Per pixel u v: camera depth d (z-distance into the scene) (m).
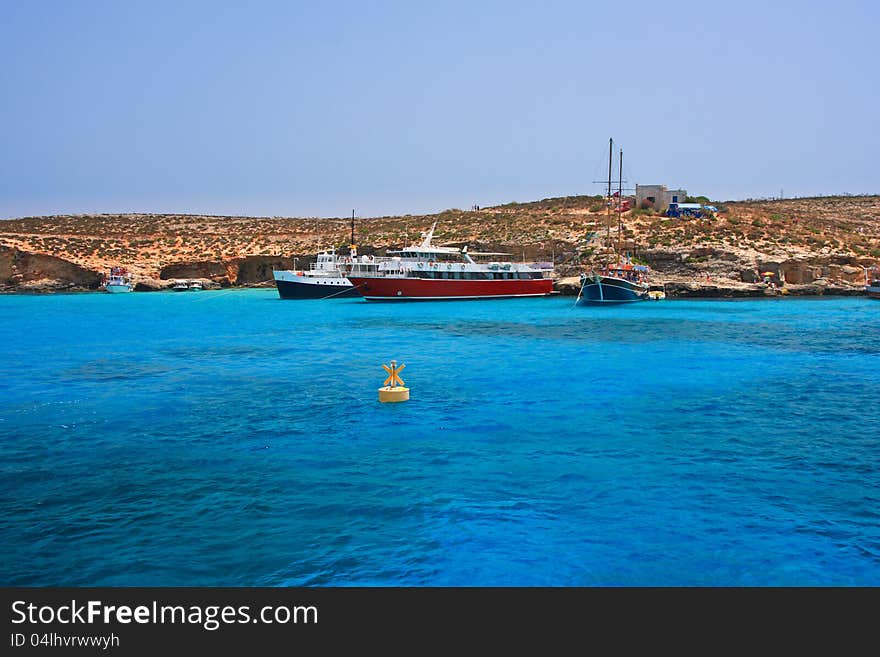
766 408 27.91
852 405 28.52
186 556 14.09
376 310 88.38
